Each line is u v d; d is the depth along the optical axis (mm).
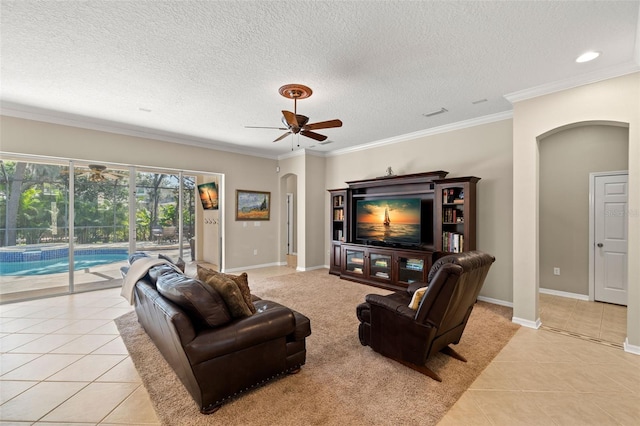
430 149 4816
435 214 4367
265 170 6766
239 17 2031
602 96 2791
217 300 1949
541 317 3543
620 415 1854
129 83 3076
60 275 4402
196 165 5641
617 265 4047
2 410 1873
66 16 2014
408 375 2275
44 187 4270
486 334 3045
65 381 2199
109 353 2623
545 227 4598
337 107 3773
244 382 1971
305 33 2223
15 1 1850
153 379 2213
